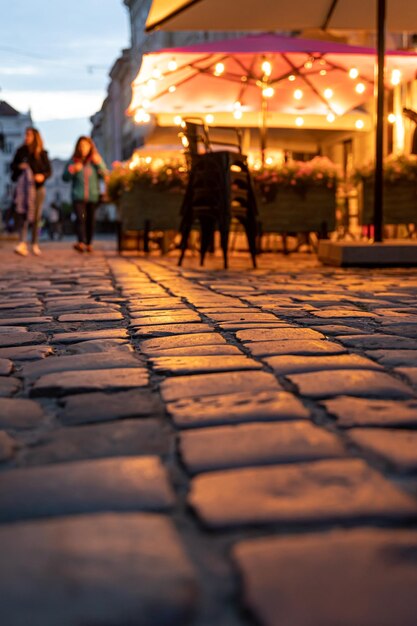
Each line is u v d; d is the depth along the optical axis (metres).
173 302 4.57
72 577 1.03
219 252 12.18
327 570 1.05
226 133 14.74
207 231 8.28
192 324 3.57
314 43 12.05
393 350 2.84
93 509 1.32
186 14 9.56
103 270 7.85
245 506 1.30
